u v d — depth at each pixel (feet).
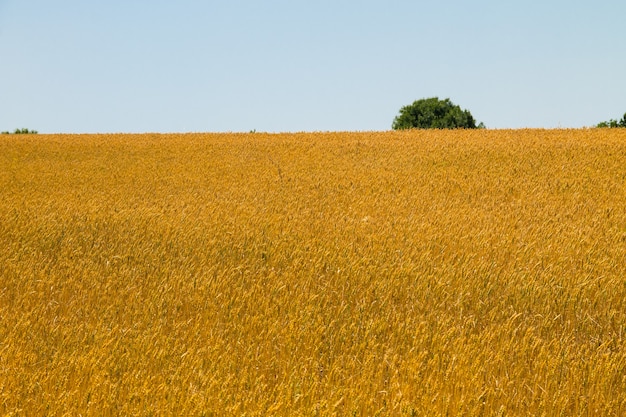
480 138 106.11
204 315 26.73
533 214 52.42
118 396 18.07
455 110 247.70
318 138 116.37
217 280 31.99
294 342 22.57
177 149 106.93
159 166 90.48
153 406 16.90
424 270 33.45
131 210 55.16
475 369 19.43
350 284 31.68
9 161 98.07
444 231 44.29
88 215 53.16
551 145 92.89
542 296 29.01
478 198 62.39
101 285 32.09
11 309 28.40
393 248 38.96
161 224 48.14
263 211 54.24
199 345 22.76
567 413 17.61
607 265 33.76
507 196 63.16
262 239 42.11
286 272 33.30
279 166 86.99
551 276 31.53
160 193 68.95
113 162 95.86
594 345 23.12
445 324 24.25
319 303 27.81
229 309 27.73
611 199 60.18
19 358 20.84
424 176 75.72
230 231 44.98
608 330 25.14
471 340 23.16
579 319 26.21
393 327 24.66
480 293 29.35
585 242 40.09
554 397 17.63
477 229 44.55
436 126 243.40
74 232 46.06
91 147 111.45
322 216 52.90
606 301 28.66
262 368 20.71
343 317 26.81
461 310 26.61
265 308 27.37
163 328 25.44
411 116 251.60
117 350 21.45
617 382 19.48
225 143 112.16
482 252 37.91
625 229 47.11
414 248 38.29
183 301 29.19
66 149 109.50
